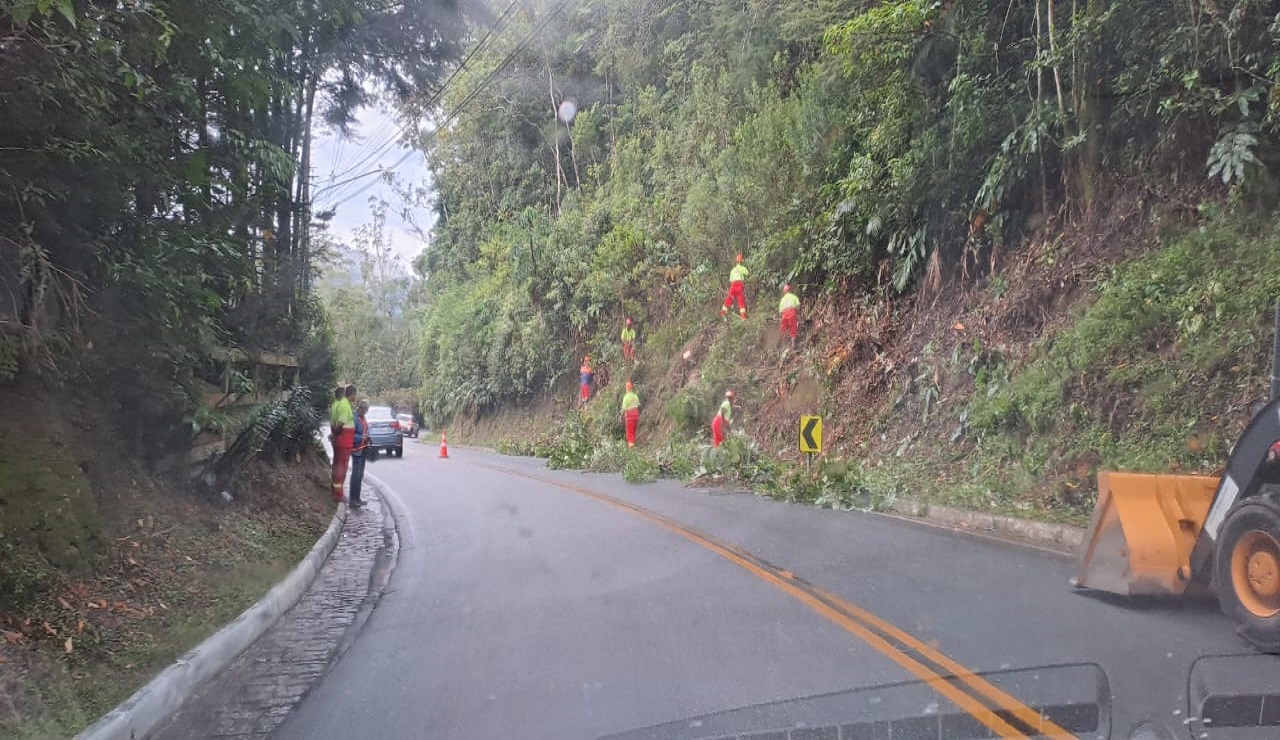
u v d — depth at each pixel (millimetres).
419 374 60281
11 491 7211
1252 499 6434
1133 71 14742
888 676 5949
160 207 9766
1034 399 14750
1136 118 15266
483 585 9547
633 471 20703
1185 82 13430
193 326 9797
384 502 17844
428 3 15656
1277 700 5234
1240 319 12641
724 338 26844
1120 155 15844
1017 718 5082
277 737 5434
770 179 25547
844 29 18719
